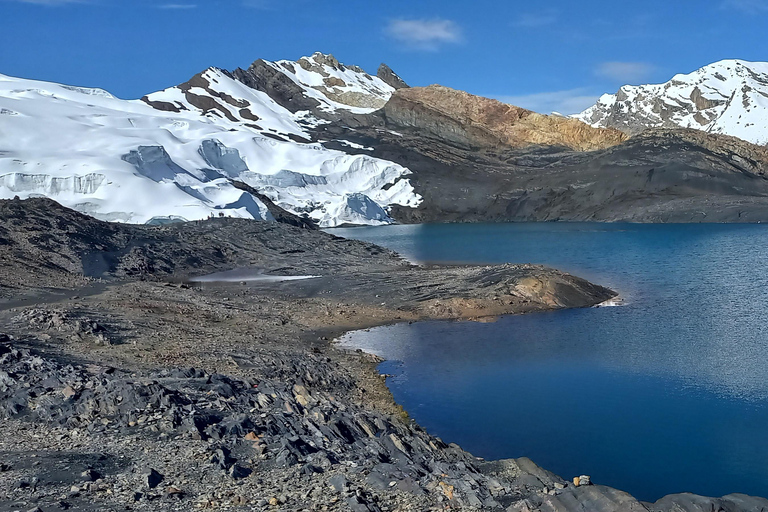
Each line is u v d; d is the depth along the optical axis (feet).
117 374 106.22
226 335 155.02
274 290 227.81
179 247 279.49
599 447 101.50
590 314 195.42
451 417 113.80
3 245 232.53
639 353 152.76
